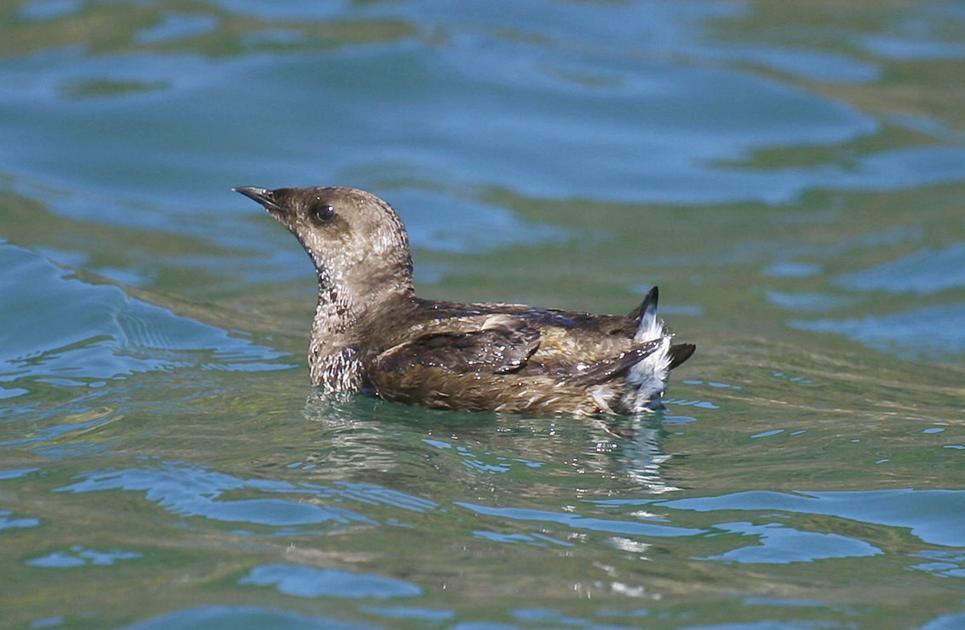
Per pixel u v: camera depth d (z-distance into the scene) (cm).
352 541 899
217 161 2002
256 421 1139
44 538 898
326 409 1170
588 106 2172
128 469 1016
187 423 1131
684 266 1802
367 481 1002
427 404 1161
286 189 1305
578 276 1756
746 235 1895
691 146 2097
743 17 2516
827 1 2562
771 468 1063
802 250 1842
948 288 1703
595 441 1108
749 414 1204
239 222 1927
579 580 855
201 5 2378
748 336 1535
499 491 998
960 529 960
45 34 2248
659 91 2219
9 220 1780
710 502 992
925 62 2345
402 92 2167
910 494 1012
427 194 1950
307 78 2170
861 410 1232
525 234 1886
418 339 1170
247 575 844
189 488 980
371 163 2009
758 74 2264
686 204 1975
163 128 2050
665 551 906
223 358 1345
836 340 1532
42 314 1394
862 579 877
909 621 818
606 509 973
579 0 2522
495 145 2081
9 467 1023
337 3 2434
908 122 2159
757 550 912
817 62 2333
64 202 1877
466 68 2227
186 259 1781
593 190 2005
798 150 2091
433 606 809
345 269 1256
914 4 2570
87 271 1556
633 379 1141
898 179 2020
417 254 1809
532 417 1140
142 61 2192
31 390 1212
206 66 2183
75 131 2027
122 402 1186
